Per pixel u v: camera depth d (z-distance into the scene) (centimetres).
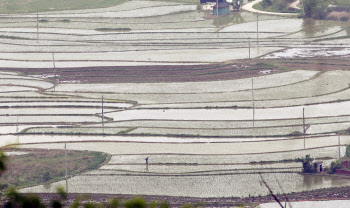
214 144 18638
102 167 16738
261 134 19500
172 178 15775
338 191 14525
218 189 14988
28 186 14938
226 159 17150
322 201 13888
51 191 14650
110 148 18512
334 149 17675
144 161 17188
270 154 17425
